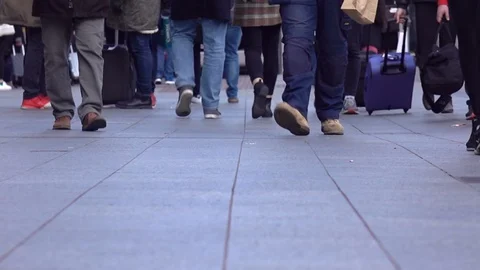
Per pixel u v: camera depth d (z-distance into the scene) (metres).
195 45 14.29
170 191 5.60
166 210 4.98
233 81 14.98
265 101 11.40
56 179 6.14
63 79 9.66
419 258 3.92
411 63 12.29
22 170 6.60
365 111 13.21
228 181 5.99
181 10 11.13
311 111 12.86
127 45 13.45
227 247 4.10
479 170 6.56
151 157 7.28
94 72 9.48
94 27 9.38
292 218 4.76
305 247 4.10
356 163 6.93
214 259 3.88
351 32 12.10
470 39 7.34
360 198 5.37
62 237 4.35
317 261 3.85
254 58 11.40
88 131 9.53
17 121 10.87
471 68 7.43
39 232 4.47
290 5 8.80
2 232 4.48
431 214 4.91
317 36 9.10
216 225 4.58
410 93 12.39
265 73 11.55
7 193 5.60
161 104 14.48
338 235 4.36
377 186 5.82
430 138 8.97
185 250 4.05
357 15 8.48
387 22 13.51
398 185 5.86
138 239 4.28
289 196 5.43
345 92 12.52
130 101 13.34
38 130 9.67
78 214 4.90
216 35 11.24
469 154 7.54
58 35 9.52
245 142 8.42
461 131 9.80
